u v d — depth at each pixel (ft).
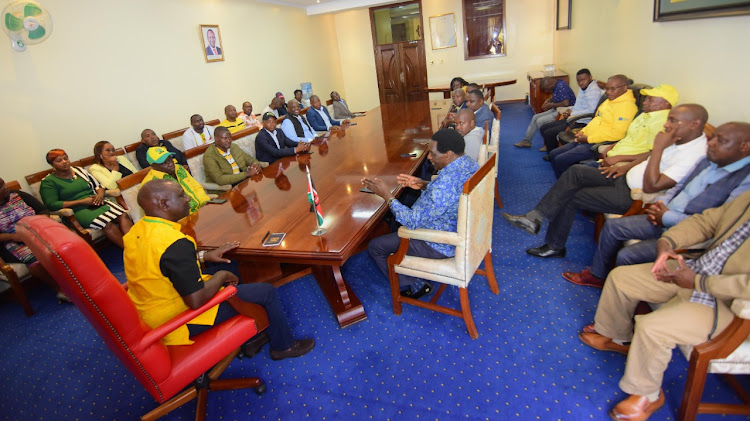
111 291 3.72
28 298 9.50
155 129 15.28
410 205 9.30
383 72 29.91
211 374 5.68
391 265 6.25
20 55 11.00
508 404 4.90
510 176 12.88
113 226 10.39
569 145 11.34
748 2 5.47
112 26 13.47
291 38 24.11
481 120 11.48
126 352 4.01
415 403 5.08
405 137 11.07
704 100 7.22
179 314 4.55
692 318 3.97
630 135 8.41
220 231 6.21
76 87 12.41
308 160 9.86
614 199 6.91
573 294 6.75
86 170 10.91
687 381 4.12
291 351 6.09
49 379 6.60
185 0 16.52
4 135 10.73
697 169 5.90
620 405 4.51
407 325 6.53
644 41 10.14
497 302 6.80
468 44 27.43
